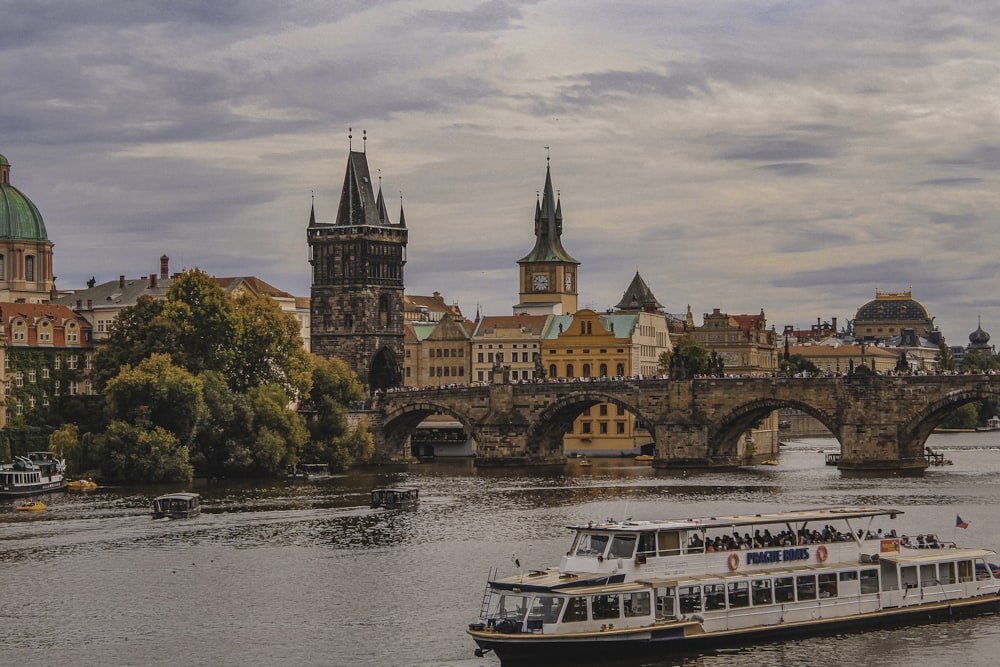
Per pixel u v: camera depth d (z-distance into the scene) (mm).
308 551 164500
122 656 120375
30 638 126125
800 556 124375
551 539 172000
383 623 129625
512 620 116312
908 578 126875
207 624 130250
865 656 116750
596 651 115562
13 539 173000
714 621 119062
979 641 120500
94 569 154000
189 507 192875
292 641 124250
